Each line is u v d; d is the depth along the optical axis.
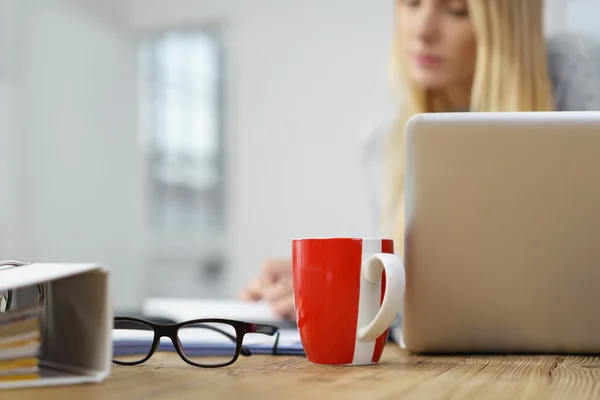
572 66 2.55
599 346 0.91
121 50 4.25
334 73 3.91
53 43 4.09
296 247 0.85
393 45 2.68
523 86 2.46
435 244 0.91
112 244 4.20
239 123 4.09
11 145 4.02
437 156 0.91
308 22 3.96
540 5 2.46
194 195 4.20
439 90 2.59
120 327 0.86
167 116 4.25
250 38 4.06
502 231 0.90
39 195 4.05
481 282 0.91
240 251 4.09
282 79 4.00
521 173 0.90
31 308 0.66
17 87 4.04
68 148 4.12
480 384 0.67
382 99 3.84
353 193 3.88
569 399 0.59
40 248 4.04
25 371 0.66
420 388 0.64
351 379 0.71
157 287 4.24
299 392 0.62
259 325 0.84
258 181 4.05
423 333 0.92
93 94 4.18
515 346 0.92
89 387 0.65
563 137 0.89
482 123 0.90
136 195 4.25
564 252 0.90
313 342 0.83
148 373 0.76
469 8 2.48
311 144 3.96
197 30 4.19
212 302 1.68
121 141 4.24
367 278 0.82
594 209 0.89
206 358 0.91
